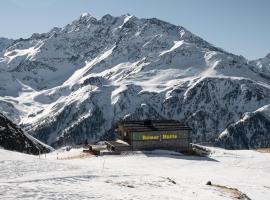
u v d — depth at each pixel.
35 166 46.44
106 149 102.56
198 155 96.50
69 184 33.03
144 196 29.48
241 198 37.78
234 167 79.25
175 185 38.81
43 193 26.72
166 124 106.00
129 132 99.62
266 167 84.75
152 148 99.75
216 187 42.03
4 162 47.66
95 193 28.48
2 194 25.42
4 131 109.69
